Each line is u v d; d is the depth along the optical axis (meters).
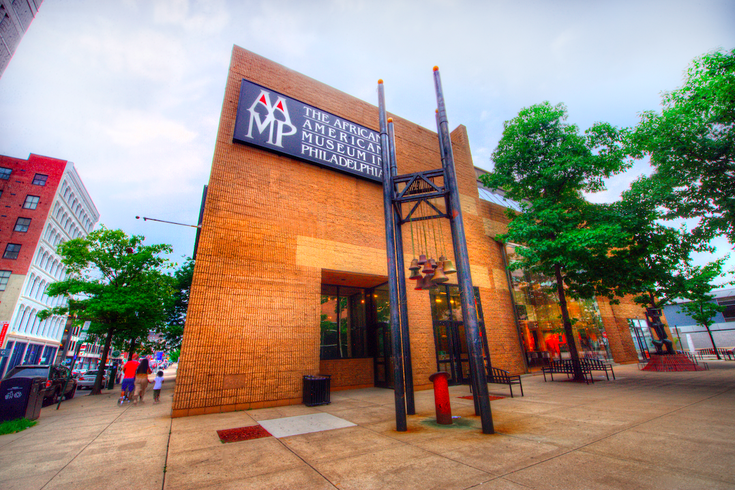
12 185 35.22
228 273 9.89
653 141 11.12
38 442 6.03
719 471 3.47
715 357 24.88
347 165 13.40
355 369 13.89
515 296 17.62
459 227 6.61
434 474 3.81
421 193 7.78
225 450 5.14
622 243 12.28
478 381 5.75
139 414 9.12
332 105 14.22
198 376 8.69
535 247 12.92
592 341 20.19
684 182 11.14
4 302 30.81
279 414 8.14
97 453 5.14
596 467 3.79
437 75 7.82
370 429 6.23
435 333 14.02
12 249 33.00
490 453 4.46
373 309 14.80
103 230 19.31
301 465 4.33
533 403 8.33
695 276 17.64
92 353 54.31
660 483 3.27
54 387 13.03
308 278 11.24
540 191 14.73
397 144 16.20
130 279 18.98
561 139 13.75
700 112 10.23
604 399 8.41
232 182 10.80
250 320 9.80
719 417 5.86
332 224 12.41
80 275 19.08
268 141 11.75
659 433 5.03
